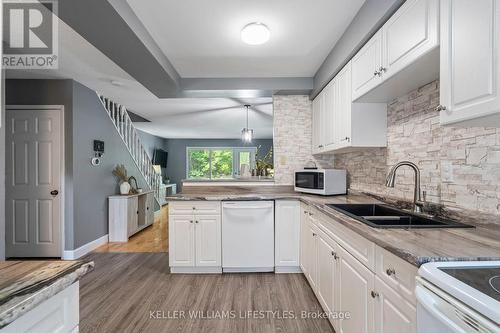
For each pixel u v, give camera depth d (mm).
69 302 814
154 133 8383
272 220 2871
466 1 1019
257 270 2924
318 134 3117
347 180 3004
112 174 4363
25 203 3338
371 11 1727
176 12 1926
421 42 1295
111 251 3701
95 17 1694
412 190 1892
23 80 3307
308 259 2500
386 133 2211
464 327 656
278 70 3033
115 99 4238
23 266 820
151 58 2340
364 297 1319
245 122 6379
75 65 2891
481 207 1328
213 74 3145
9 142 3314
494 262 894
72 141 3336
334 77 2580
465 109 1028
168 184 8922
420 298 810
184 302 2270
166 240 4277
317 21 2066
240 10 1918
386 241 1099
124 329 1895
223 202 2844
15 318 598
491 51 916
